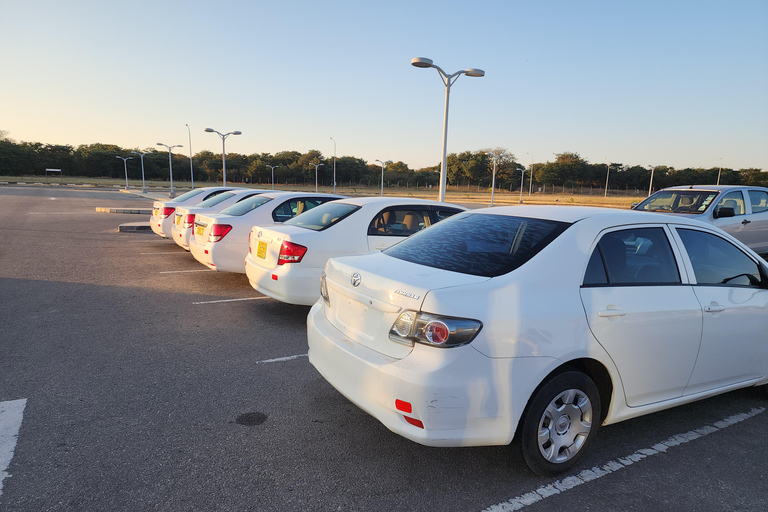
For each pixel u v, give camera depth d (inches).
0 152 4325.8
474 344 95.3
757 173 4446.4
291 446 121.6
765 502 104.0
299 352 188.9
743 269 143.9
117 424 129.3
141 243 494.6
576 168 4827.8
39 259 382.9
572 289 107.6
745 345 138.9
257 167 5418.3
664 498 104.7
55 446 117.3
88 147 5684.1
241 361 177.8
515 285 102.2
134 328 213.3
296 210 315.0
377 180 5762.8
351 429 131.3
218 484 104.4
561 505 101.1
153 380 158.7
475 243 120.9
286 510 96.5
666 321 119.4
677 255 129.1
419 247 128.1
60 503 96.0
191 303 260.2
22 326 210.1
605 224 120.6
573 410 111.1
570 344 104.0
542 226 120.3
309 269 211.0
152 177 5255.9
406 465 114.8
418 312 97.2
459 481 108.8
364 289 110.8
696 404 156.2
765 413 149.7
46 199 1332.4
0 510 92.8
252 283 231.6
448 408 94.4
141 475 106.7
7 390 147.3
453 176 5315.0
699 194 399.2
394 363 99.6
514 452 108.0
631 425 140.6
